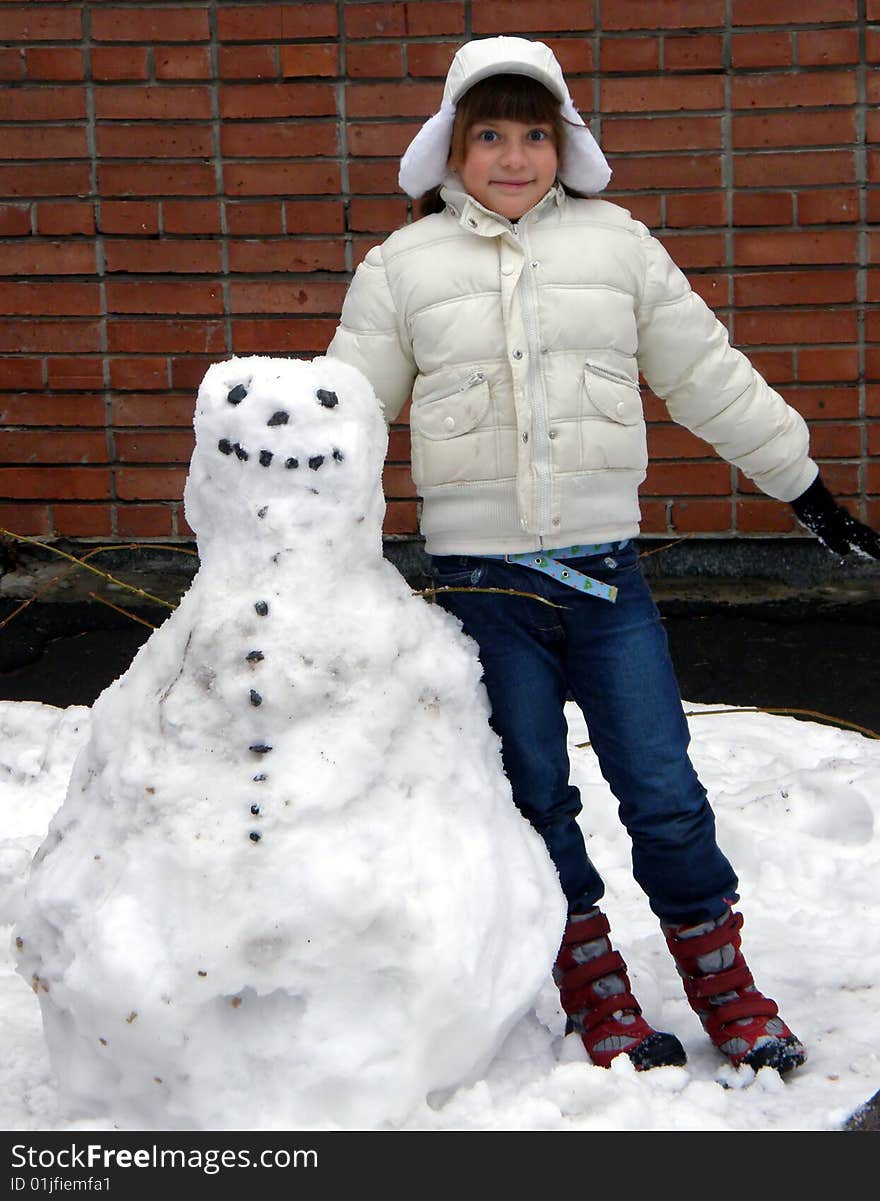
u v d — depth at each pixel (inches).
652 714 104.7
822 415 241.3
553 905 97.0
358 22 233.6
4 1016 110.3
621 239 108.3
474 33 233.5
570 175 113.9
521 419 103.7
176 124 238.1
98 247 242.1
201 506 94.9
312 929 85.0
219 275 242.1
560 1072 95.4
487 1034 90.7
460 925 88.6
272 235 240.4
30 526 250.1
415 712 93.4
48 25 236.4
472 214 105.8
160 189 239.9
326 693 88.8
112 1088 89.4
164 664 92.7
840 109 232.7
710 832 106.4
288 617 89.2
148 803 88.3
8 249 242.8
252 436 91.4
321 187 238.5
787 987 117.8
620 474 107.1
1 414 247.4
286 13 234.1
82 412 246.7
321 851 86.1
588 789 150.8
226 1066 86.7
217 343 243.9
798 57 231.8
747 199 235.9
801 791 148.1
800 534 243.9
